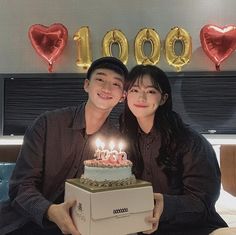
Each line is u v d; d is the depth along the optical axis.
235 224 1.95
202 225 1.49
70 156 1.45
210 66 2.91
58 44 2.80
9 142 2.97
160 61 2.93
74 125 1.47
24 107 2.98
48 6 2.99
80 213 1.06
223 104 2.89
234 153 2.50
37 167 1.41
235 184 2.47
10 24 3.02
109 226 1.03
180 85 2.91
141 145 1.51
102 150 1.22
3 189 2.21
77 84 2.95
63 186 1.43
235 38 2.70
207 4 2.91
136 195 1.07
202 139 1.51
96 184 1.05
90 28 2.96
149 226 1.10
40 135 1.44
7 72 3.01
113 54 2.90
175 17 2.92
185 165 1.44
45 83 2.96
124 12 2.94
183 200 1.33
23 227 1.44
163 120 1.48
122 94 1.46
